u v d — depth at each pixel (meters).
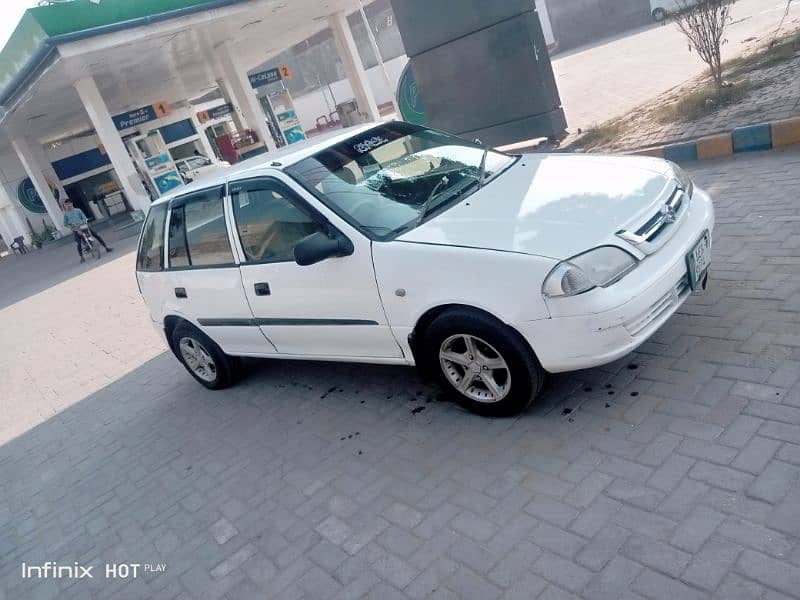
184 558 3.62
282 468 4.13
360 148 4.50
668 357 3.69
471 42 9.71
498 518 3.01
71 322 10.55
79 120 25.06
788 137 6.25
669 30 19.66
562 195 3.65
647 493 2.82
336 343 4.25
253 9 16.02
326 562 3.17
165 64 19.33
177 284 5.16
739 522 2.52
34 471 5.48
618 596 2.40
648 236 3.31
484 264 3.27
